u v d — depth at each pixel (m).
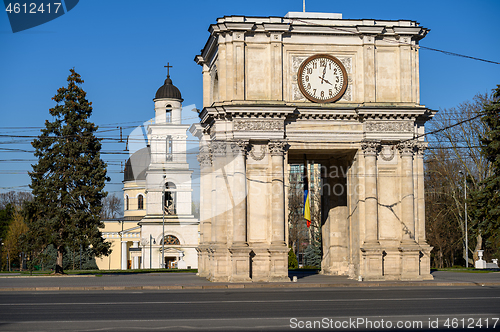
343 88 48.22
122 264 112.69
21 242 68.00
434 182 84.31
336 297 33.50
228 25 46.94
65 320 23.78
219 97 47.97
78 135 66.81
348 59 48.72
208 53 54.06
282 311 26.48
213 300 32.00
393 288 41.12
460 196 79.50
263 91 47.34
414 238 47.75
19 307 28.89
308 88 47.97
